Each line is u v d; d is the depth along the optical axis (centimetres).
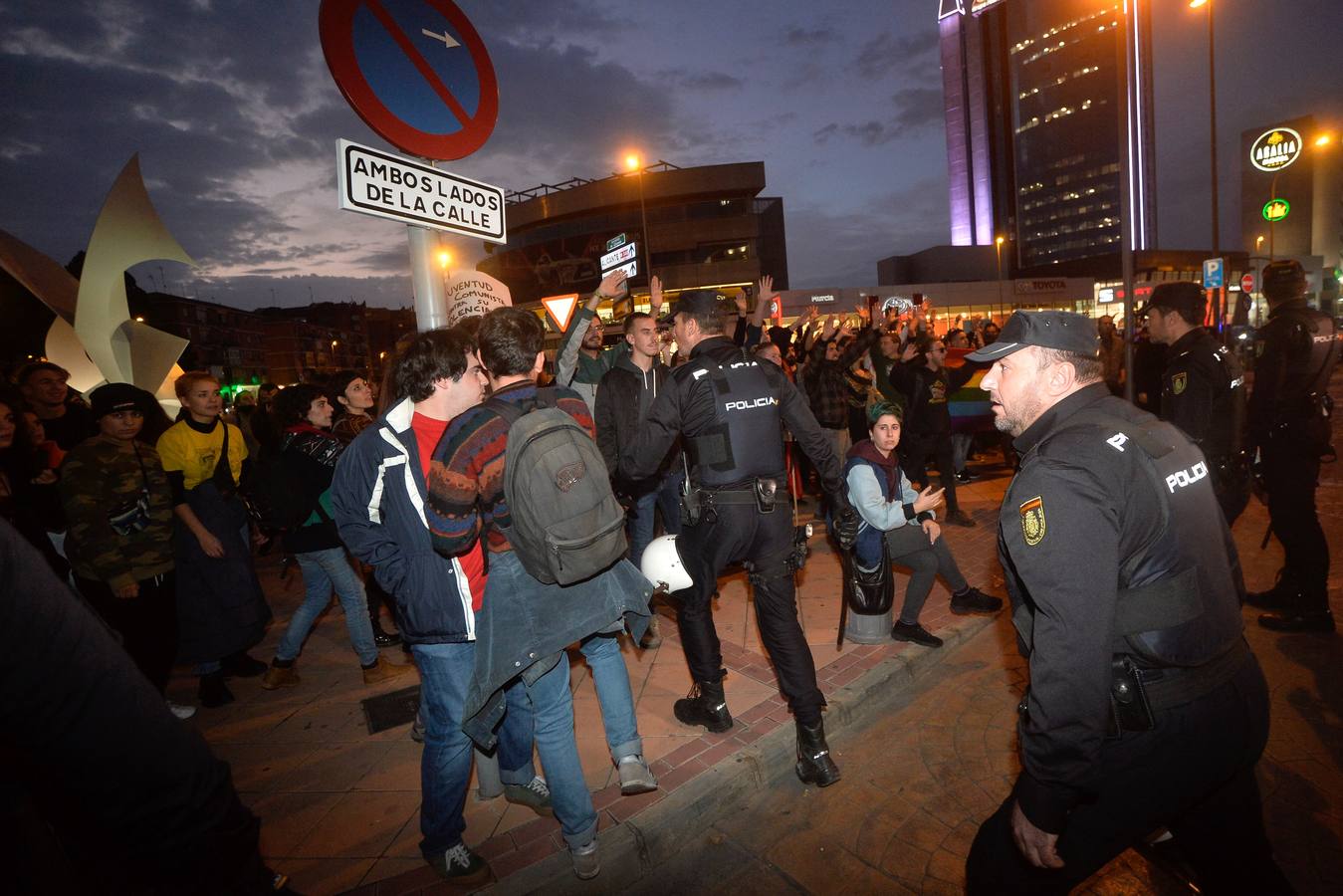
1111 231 15925
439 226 310
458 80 315
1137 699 135
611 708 263
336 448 384
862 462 386
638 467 298
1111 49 15500
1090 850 143
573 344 403
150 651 340
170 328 8275
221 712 382
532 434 202
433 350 217
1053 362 151
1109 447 135
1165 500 134
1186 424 348
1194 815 157
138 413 331
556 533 197
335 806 287
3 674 68
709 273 6209
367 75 278
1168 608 135
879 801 285
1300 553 388
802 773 291
